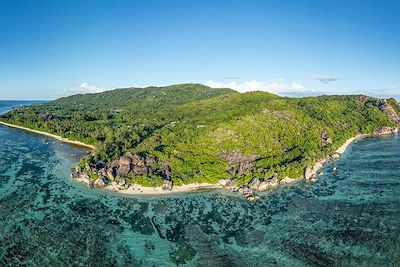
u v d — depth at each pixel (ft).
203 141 581.94
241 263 286.05
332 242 312.29
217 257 295.89
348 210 378.73
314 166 536.42
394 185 451.12
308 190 448.24
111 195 438.40
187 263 287.69
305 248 304.50
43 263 283.18
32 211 382.63
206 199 427.33
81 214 378.53
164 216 377.09
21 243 312.50
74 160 614.75
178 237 330.54
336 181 480.23
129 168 496.23
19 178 499.92
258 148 572.92
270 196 431.43
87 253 299.99
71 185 472.85
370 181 472.85
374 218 354.74
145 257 296.51
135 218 371.76
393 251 291.99
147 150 563.07
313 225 346.95
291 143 606.55
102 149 596.70
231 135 592.60
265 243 315.99
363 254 290.35
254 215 376.68
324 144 647.15
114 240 323.57
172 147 563.89
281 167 503.61
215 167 516.73
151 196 437.58
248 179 474.90
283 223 354.13
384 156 612.70
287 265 281.13
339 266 276.00
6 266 277.23
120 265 284.41
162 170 503.20
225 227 349.61
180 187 464.24
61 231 337.52
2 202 405.18
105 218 370.12
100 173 488.02
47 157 635.66
